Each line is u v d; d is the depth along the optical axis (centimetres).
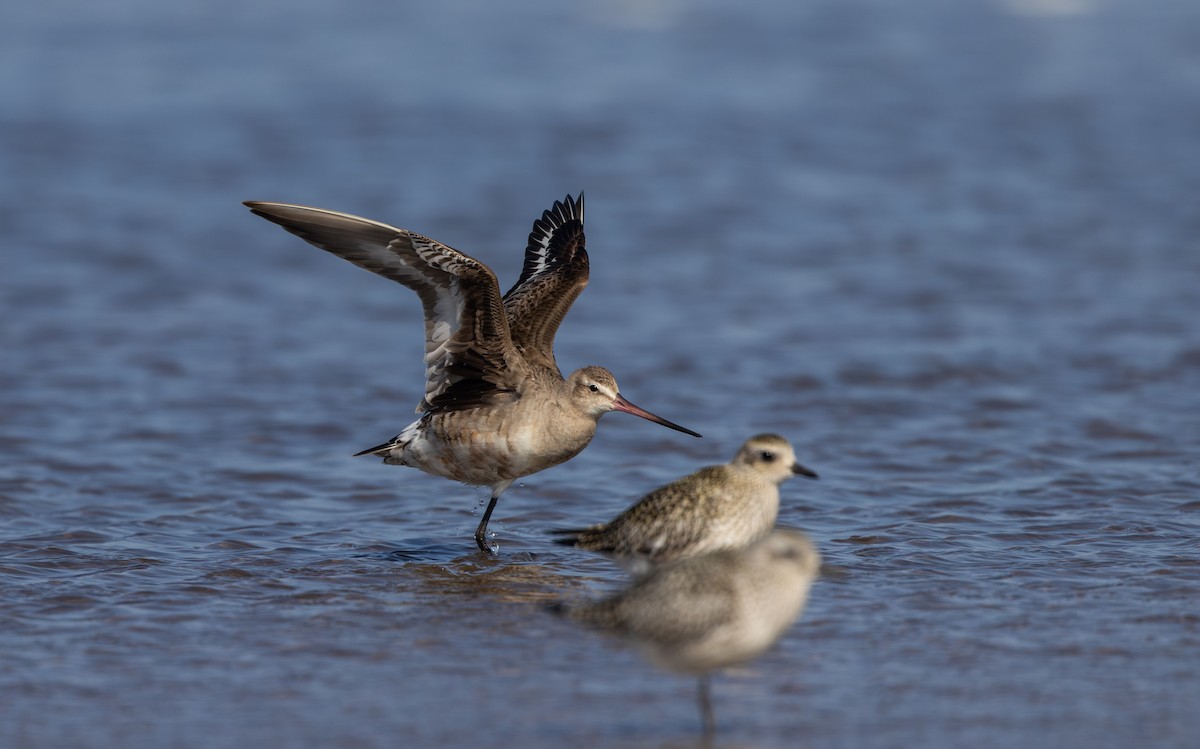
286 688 962
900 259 2583
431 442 1344
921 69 4266
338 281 2495
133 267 2509
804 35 4684
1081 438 1645
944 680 973
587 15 4931
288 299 2366
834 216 2894
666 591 874
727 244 2695
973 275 2473
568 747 866
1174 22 4841
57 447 1609
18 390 1828
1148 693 946
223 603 1146
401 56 4356
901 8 5050
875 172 3247
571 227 1523
